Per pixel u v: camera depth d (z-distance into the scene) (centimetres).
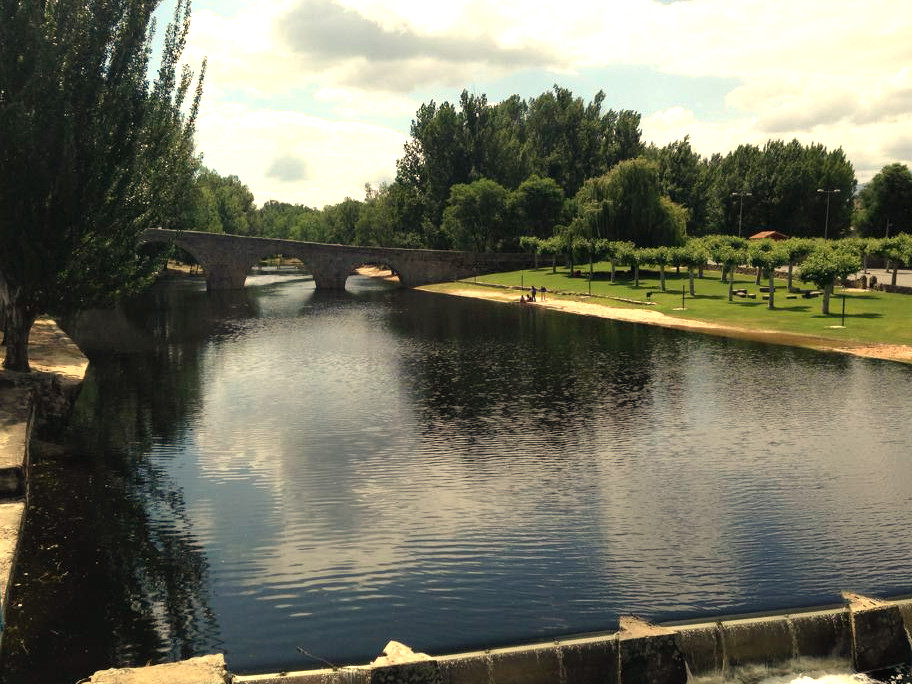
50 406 3700
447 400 4762
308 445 3772
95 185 3503
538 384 5212
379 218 18912
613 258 11619
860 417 4172
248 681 1661
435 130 16525
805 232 15938
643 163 12100
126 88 3572
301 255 13788
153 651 1909
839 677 1897
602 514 2831
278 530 2695
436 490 3108
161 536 2630
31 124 3288
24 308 3709
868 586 2236
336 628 2038
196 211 14175
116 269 3809
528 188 15125
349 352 6719
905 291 8950
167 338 7575
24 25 3344
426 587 2273
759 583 2269
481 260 14800
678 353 6309
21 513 2441
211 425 4150
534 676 1777
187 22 3950
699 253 9769
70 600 2147
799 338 6731
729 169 18012
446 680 1734
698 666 1875
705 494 3025
